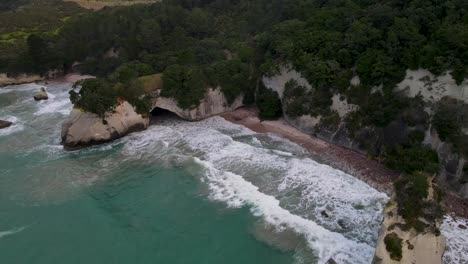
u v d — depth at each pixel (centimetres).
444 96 3706
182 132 5169
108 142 5025
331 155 4306
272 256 2922
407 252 2366
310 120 4834
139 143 4941
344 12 5194
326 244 2969
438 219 2528
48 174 4262
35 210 3634
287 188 3700
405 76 4041
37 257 3041
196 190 3825
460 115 3478
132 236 3241
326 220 3225
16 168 4412
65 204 3712
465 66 3591
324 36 5009
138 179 4094
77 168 4378
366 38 4500
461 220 3131
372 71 4250
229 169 4125
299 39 5209
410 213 2445
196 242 3130
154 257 2998
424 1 4338
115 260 2984
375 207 3341
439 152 3581
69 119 5009
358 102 4384
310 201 3481
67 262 2980
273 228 3200
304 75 4953
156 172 4216
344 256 2842
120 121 5091
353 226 3142
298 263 2822
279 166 4097
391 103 4034
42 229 3366
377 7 4662
